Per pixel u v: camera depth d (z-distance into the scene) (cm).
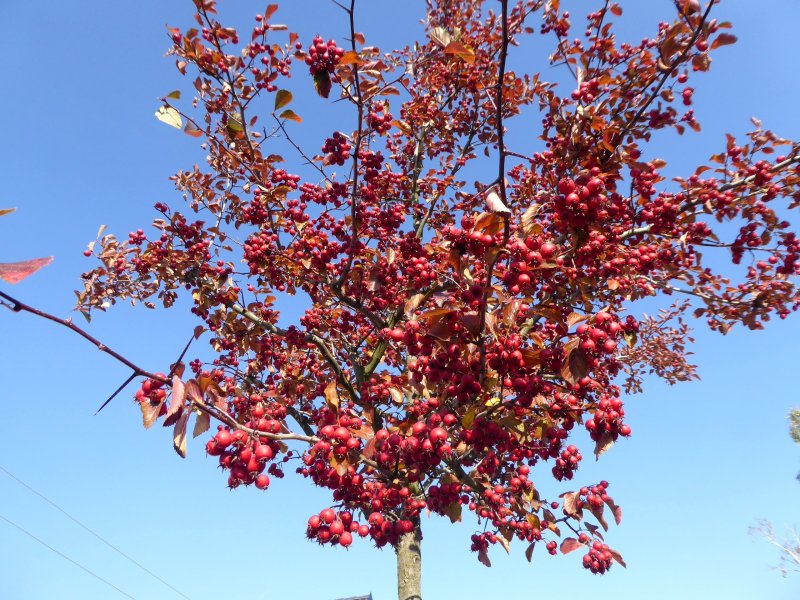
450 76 803
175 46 508
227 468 280
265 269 631
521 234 300
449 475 446
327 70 387
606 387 468
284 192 580
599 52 464
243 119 544
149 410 236
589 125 396
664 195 478
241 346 659
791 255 512
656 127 445
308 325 649
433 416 333
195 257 615
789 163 468
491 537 514
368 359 752
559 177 412
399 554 723
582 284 397
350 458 319
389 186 746
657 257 520
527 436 402
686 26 401
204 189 636
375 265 584
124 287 617
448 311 289
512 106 720
